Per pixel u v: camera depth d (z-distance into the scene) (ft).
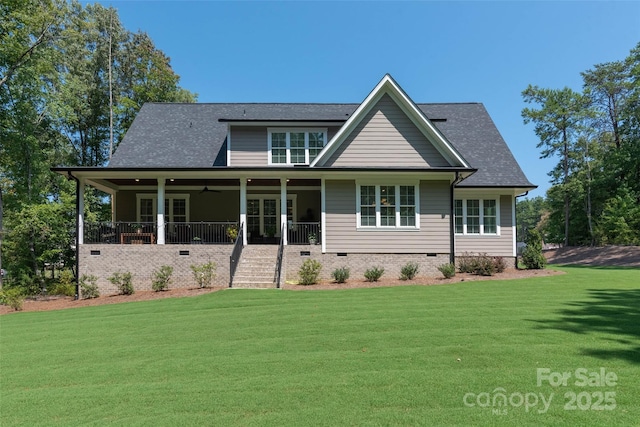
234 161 53.31
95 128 101.24
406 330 22.24
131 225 52.16
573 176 112.27
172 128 60.29
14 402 14.28
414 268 44.73
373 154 49.16
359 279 46.44
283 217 47.73
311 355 18.37
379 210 48.16
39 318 31.86
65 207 60.39
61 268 60.13
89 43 99.35
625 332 20.86
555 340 19.60
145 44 106.32
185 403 13.55
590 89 112.06
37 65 61.31
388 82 48.98
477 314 25.73
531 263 51.65
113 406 13.60
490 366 16.21
